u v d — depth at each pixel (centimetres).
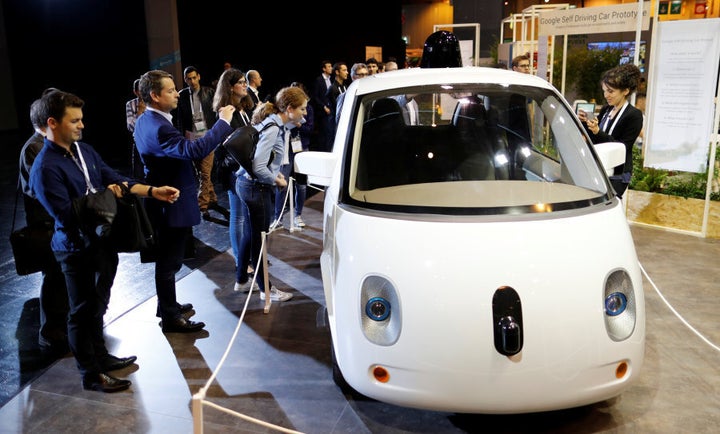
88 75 1481
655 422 271
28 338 380
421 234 249
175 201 351
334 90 880
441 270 236
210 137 333
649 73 569
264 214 412
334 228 278
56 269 354
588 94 825
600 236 253
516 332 225
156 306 421
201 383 315
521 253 240
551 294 232
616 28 607
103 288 304
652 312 396
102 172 322
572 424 271
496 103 317
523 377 228
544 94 322
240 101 489
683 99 549
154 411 290
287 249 554
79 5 1427
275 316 401
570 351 230
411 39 2234
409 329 232
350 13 1612
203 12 1376
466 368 229
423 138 310
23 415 288
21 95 1641
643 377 313
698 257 505
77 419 284
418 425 274
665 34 551
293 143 593
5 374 333
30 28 1544
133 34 1398
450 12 2159
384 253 246
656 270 475
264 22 1505
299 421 279
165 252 364
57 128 283
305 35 1571
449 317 230
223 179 440
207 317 400
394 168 296
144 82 339
